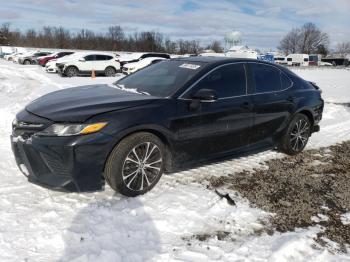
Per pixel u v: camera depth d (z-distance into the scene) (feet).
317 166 17.11
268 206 12.60
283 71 17.83
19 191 12.58
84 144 11.05
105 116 11.51
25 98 32.65
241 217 11.69
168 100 13.00
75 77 68.90
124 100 12.51
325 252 10.07
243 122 15.25
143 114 12.16
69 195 12.36
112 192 12.73
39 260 8.96
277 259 9.61
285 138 17.84
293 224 11.51
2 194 12.28
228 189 13.79
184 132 13.25
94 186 11.57
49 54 102.78
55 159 11.12
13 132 12.21
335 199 13.53
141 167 12.41
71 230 10.21
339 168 17.06
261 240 10.46
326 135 23.52
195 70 14.51
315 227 11.41
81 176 11.25
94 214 11.16
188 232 10.66
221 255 9.64
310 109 18.51
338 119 29.35
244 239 10.49
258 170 16.03
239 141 15.47
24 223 10.52
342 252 10.22
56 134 11.04
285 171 16.14
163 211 11.66
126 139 11.89
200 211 11.86
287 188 14.28
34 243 9.63
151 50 269.64
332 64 251.39
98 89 14.70
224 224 11.22
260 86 16.29
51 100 13.08
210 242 10.24
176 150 13.26
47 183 11.47
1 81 48.70
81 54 72.28
